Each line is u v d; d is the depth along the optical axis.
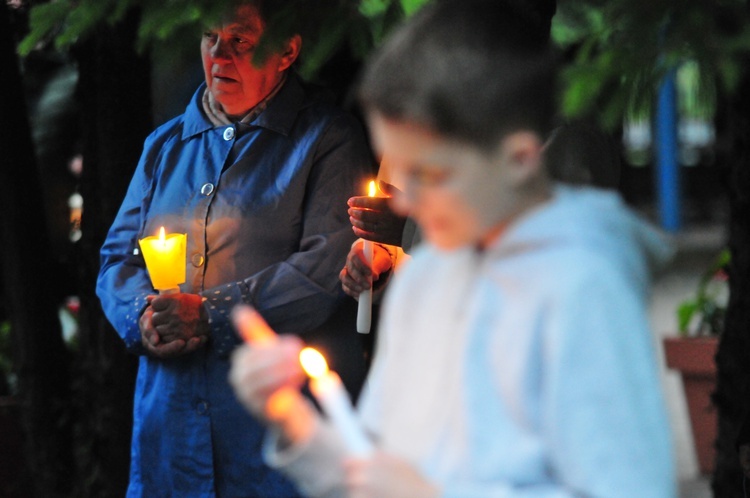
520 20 1.80
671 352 6.30
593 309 1.56
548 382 1.58
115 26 4.54
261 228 3.65
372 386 1.90
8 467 5.48
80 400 5.04
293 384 1.77
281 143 3.72
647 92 2.52
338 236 3.66
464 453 1.67
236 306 3.55
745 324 4.09
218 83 3.70
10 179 5.15
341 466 1.73
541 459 1.60
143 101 4.82
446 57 1.63
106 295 3.80
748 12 2.46
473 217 1.65
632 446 1.53
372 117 1.68
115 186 4.78
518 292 1.63
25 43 3.76
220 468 3.61
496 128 1.62
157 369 3.70
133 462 3.77
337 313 3.74
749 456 3.55
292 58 3.74
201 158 3.76
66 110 7.31
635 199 22.77
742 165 4.07
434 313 1.79
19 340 5.27
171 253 3.52
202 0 3.39
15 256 5.20
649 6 2.48
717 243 17.05
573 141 2.88
